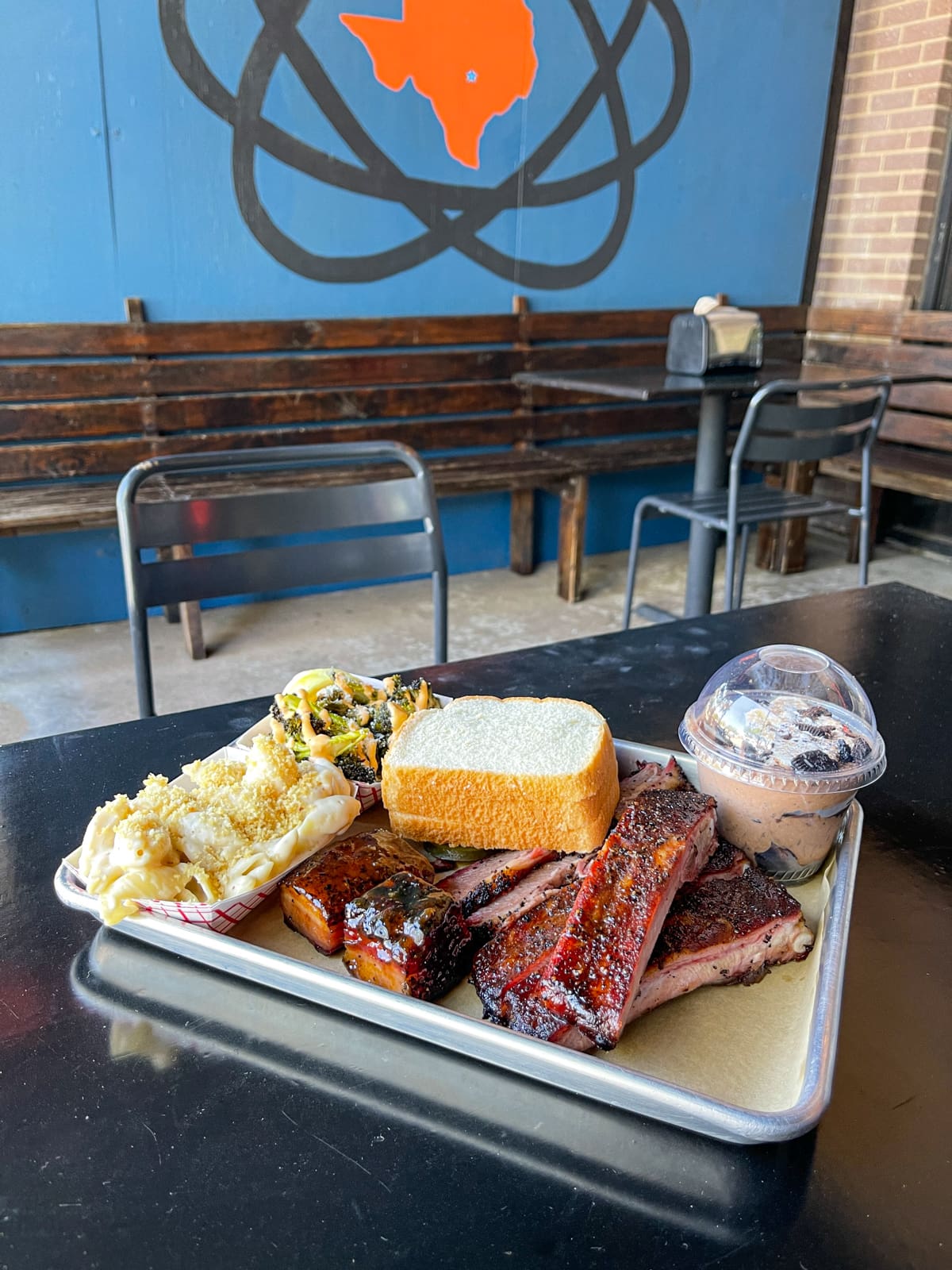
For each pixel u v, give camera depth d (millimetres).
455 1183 485
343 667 2807
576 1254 449
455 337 3400
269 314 3115
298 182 3012
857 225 3938
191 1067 558
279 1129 516
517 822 716
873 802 846
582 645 1186
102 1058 562
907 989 622
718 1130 497
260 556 1355
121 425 2967
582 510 3301
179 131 2805
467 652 2947
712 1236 459
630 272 3699
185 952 639
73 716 2473
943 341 3637
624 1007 540
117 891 627
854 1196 481
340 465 3297
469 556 3742
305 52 2885
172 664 2822
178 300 2975
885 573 3729
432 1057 568
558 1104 536
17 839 780
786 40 3678
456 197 3268
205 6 2719
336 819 705
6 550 2939
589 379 2877
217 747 937
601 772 714
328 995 584
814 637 1219
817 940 641
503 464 3379
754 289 4020
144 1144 504
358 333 3236
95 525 2684
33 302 2779
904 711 1019
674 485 4090
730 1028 580
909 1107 531
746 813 712
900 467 3580
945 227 3689
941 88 3523
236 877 654
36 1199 472
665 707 1015
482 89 3170
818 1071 505
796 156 3891
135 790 855
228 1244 451
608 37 3320
